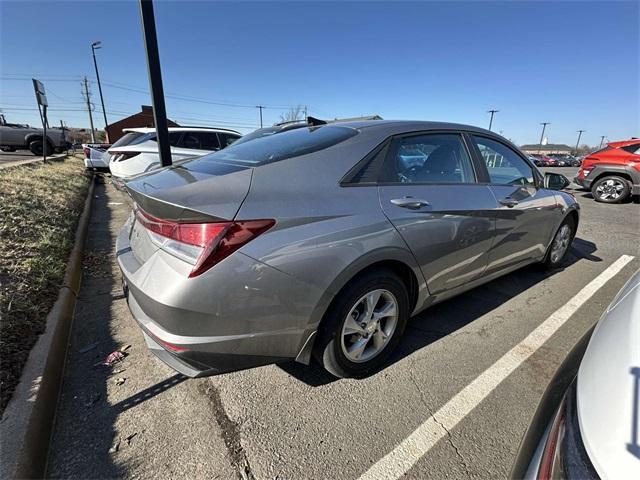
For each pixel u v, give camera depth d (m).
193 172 2.03
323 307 1.83
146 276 1.66
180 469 1.61
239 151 2.36
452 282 2.57
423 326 2.80
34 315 2.52
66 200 6.54
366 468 1.63
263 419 1.89
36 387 1.89
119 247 2.17
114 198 9.07
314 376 2.22
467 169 2.67
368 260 1.93
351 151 2.10
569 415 0.99
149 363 2.33
